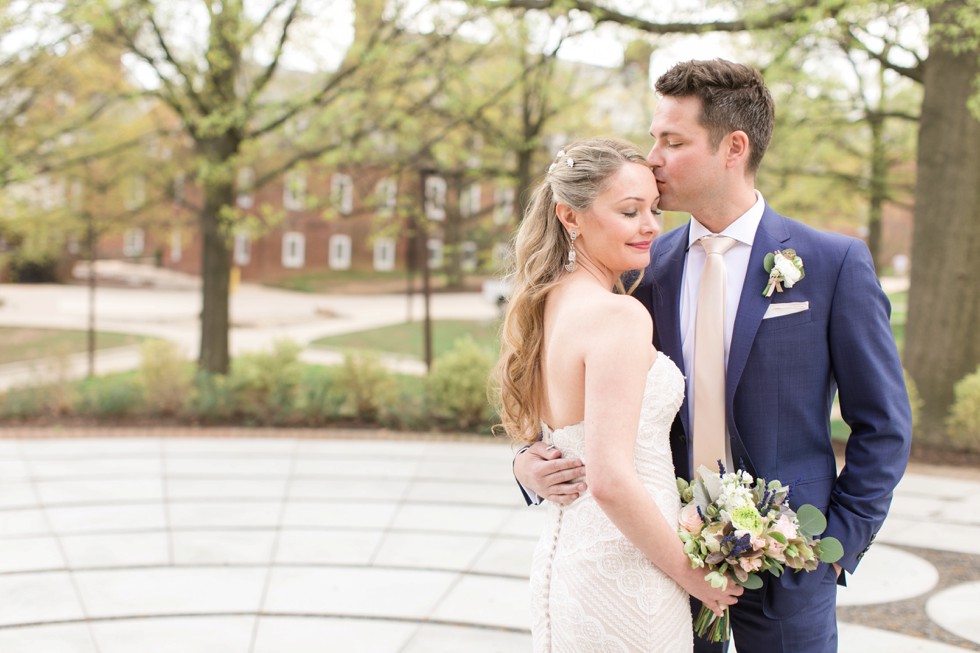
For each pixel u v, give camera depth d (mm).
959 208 8445
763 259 2127
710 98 2020
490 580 4672
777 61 8250
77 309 27984
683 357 2236
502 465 7516
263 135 11297
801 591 2039
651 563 1930
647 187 1967
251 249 41312
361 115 10781
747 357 2102
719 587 1853
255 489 6617
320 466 7438
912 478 7070
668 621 1942
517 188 11773
